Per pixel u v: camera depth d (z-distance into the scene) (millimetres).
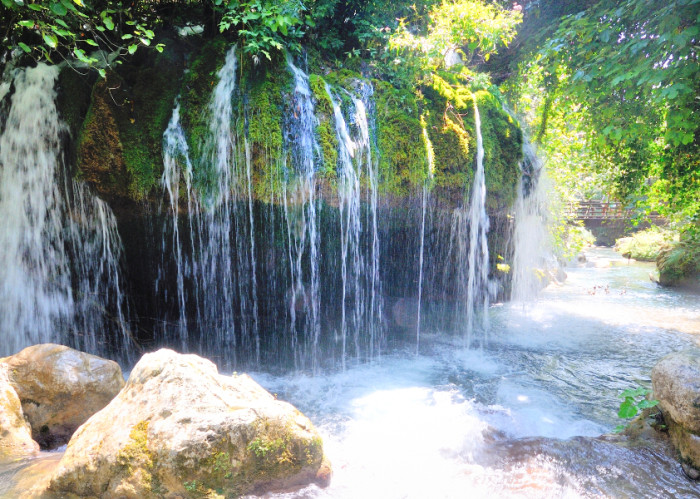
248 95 4859
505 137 6527
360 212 5562
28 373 3338
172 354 2844
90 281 5609
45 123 4871
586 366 5449
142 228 5301
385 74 5891
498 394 4605
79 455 2453
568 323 7414
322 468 2723
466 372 5285
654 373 3105
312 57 5641
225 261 5402
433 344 6355
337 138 5070
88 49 5180
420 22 6668
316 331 6645
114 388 3512
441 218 6234
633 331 6980
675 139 4695
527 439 3361
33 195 5004
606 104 5672
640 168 7355
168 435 2387
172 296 6082
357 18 5941
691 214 7895
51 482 2459
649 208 7703
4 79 5047
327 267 6242
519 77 8664
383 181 5410
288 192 4969
